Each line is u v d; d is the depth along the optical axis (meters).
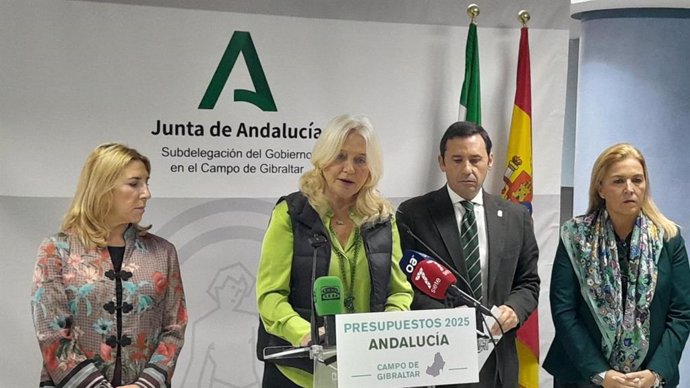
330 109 3.53
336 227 2.78
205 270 3.42
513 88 3.77
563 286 3.32
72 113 3.21
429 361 2.24
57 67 3.18
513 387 3.20
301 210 2.76
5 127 3.14
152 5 3.27
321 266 2.70
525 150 3.69
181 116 3.34
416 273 2.62
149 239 2.89
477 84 3.60
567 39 3.85
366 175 2.77
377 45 3.57
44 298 2.65
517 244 3.24
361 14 3.54
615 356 3.22
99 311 2.70
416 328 2.24
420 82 3.64
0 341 3.17
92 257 2.73
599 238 3.28
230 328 3.46
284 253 2.75
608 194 3.23
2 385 3.18
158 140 3.32
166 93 3.31
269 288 2.74
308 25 3.47
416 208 3.24
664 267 3.21
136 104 3.28
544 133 3.86
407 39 3.61
